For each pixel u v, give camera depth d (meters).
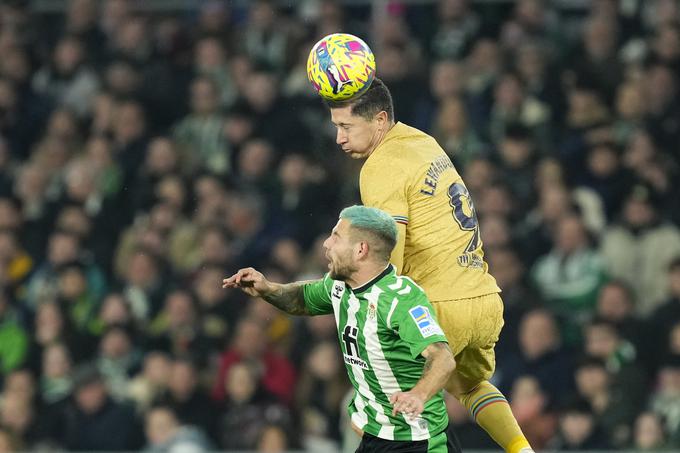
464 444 36.34
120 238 47.97
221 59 52.31
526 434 36.81
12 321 45.62
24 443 41.25
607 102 47.44
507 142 45.41
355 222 18.64
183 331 42.41
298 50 50.97
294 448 37.75
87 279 46.38
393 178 19.30
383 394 19.16
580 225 41.84
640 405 36.94
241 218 46.09
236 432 38.22
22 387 41.97
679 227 43.53
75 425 40.56
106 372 42.19
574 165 45.47
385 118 19.66
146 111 52.19
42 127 54.28
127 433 40.22
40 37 56.66
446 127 46.78
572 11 52.12
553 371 38.72
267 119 49.41
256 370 39.75
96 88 54.47
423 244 19.48
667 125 46.62
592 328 38.56
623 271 42.06
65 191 50.34
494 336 20.33
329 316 40.69
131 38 54.38
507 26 50.69
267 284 19.95
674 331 38.53
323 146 48.34
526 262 42.34
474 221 20.17
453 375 21.03
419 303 18.42
